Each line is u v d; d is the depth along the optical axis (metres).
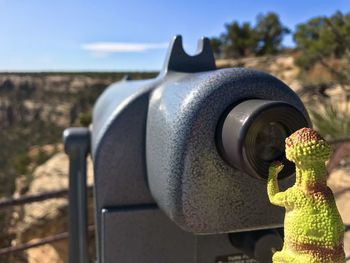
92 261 0.47
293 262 0.21
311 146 0.20
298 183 0.22
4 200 0.56
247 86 0.27
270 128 0.25
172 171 0.27
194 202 0.27
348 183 1.06
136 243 0.33
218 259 0.33
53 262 1.59
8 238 1.77
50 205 1.65
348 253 0.66
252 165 0.25
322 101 1.65
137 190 0.33
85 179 0.42
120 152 0.32
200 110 0.27
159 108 0.30
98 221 0.33
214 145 0.27
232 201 0.28
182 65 0.34
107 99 0.42
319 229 0.21
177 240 0.33
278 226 0.29
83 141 0.42
